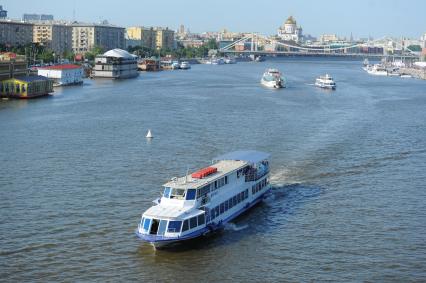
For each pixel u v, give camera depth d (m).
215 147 132.25
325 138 144.00
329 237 79.12
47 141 137.12
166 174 108.19
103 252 73.38
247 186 90.19
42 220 83.25
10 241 75.88
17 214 85.56
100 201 91.75
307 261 71.75
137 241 76.75
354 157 123.88
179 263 71.06
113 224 82.19
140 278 67.25
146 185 100.75
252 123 167.50
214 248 75.50
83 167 112.69
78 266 69.62
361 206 91.94
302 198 96.25
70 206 89.25
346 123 170.38
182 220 74.75
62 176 105.88
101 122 166.88
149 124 164.00
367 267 70.12
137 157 121.69
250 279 67.25
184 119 174.62
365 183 104.62
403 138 147.00
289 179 106.94
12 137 141.25
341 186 102.75
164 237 73.44
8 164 114.06
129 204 90.50
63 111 189.88
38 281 65.88
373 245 76.38
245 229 82.38
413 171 113.19
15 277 66.62
